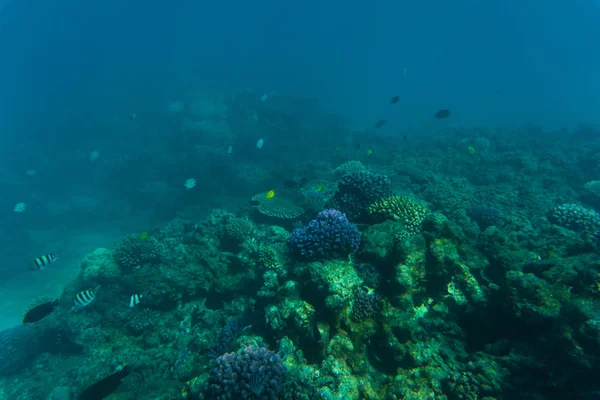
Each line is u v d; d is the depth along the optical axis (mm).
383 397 4375
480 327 5004
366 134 30859
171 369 6719
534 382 3791
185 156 24266
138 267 10344
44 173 26875
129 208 21250
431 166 17031
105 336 8664
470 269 5715
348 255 6113
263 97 22938
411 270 5504
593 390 3316
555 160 17000
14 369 8922
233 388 4051
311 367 4637
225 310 7547
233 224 9797
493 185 13086
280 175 18594
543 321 4152
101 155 28953
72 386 7227
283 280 6551
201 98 35781
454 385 4156
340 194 8945
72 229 19594
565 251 6266
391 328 4992
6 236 18875
